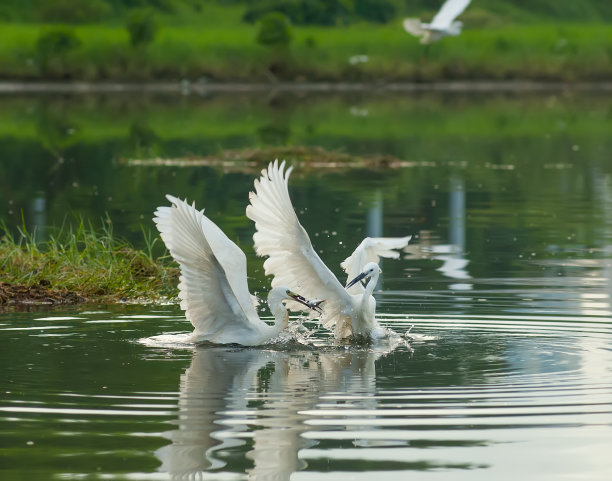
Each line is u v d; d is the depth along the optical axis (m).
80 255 15.93
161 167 29.55
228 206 22.33
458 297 13.73
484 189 25.58
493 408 8.80
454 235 19.11
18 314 13.09
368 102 54.62
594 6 94.81
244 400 9.13
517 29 77.38
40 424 8.40
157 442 7.96
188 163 30.50
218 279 11.10
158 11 85.50
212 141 36.31
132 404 8.99
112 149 34.06
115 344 11.41
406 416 8.61
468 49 69.25
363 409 8.82
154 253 17.28
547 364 10.34
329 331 12.37
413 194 24.58
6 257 15.41
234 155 31.91
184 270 11.17
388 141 37.31
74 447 7.86
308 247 11.63
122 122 43.41
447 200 23.69
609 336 11.55
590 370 10.07
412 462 7.54
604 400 8.99
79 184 25.89
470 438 8.03
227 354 11.05
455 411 8.73
